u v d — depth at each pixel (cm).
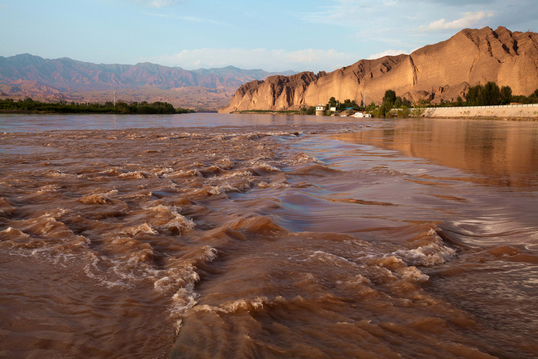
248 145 1916
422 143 2011
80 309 304
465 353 244
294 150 1725
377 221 570
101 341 262
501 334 265
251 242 477
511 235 491
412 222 558
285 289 337
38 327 278
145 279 362
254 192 800
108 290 338
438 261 408
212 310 298
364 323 281
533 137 2348
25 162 1177
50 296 325
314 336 265
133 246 449
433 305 307
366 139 2361
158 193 752
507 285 346
